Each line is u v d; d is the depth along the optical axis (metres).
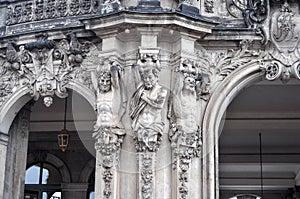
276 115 22.53
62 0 17.97
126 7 16.72
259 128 22.94
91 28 16.72
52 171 27.52
